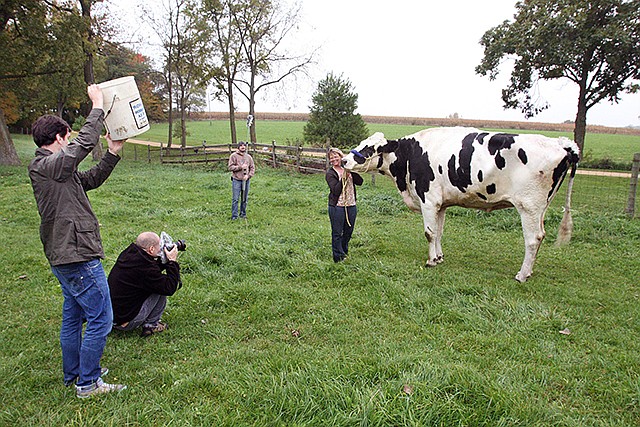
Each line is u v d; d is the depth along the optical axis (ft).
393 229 26.43
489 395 9.36
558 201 35.70
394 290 15.94
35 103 102.32
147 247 12.60
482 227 26.99
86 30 66.49
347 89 87.56
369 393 9.36
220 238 23.48
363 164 19.67
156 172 60.08
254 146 67.87
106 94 9.91
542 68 75.51
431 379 9.79
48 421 9.13
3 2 57.77
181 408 9.53
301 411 9.13
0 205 33.04
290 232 25.23
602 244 22.88
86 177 10.11
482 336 12.76
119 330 13.12
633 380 10.53
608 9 65.31
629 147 124.16
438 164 18.43
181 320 14.08
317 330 13.38
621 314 14.52
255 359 11.58
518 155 16.34
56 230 9.14
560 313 14.35
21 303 15.25
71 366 10.41
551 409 9.29
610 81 72.54
